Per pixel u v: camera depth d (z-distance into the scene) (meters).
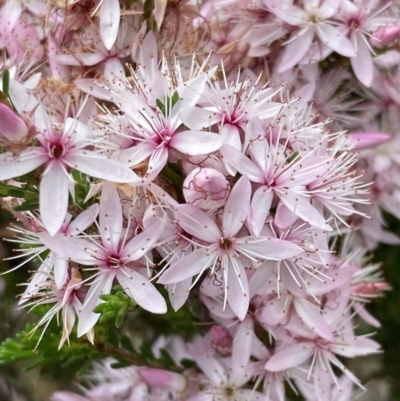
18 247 0.20
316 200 0.16
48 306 0.17
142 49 0.17
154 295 0.16
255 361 0.18
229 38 0.19
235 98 0.16
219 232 0.16
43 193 0.15
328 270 0.17
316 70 0.19
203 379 0.18
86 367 0.18
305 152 0.16
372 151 0.19
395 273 0.21
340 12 0.18
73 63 0.17
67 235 0.16
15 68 0.17
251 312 0.17
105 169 0.15
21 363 0.21
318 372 0.18
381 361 0.21
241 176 0.16
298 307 0.17
